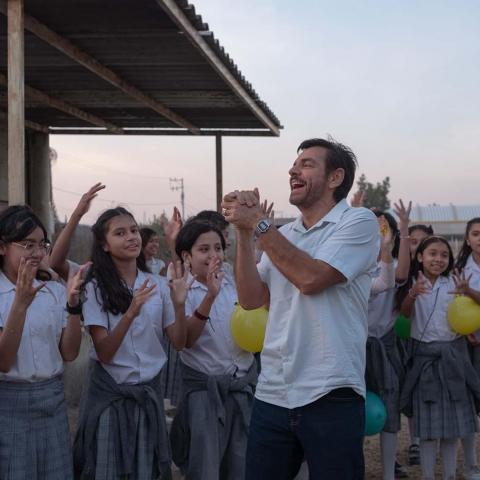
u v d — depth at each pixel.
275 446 2.57
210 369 3.62
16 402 2.94
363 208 2.60
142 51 6.99
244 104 8.69
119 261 3.35
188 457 3.62
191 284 3.51
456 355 4.45
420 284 4.34
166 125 10.66
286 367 2.51
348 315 2.51
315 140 2.67
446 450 4.55
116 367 3.21
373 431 3.93
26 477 2.92
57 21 6.13
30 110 9.71
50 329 3.04
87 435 3.18
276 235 2.42
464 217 32.44
